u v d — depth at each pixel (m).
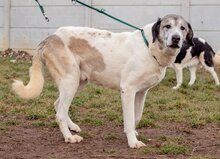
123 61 3.92
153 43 3.82
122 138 4.21
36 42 9.55
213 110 5.27
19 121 4.75
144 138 4.15
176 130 4.52
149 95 5.98
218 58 6.85
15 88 4.00
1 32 9.72
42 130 4.46
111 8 9.16
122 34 4.00
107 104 5.47
